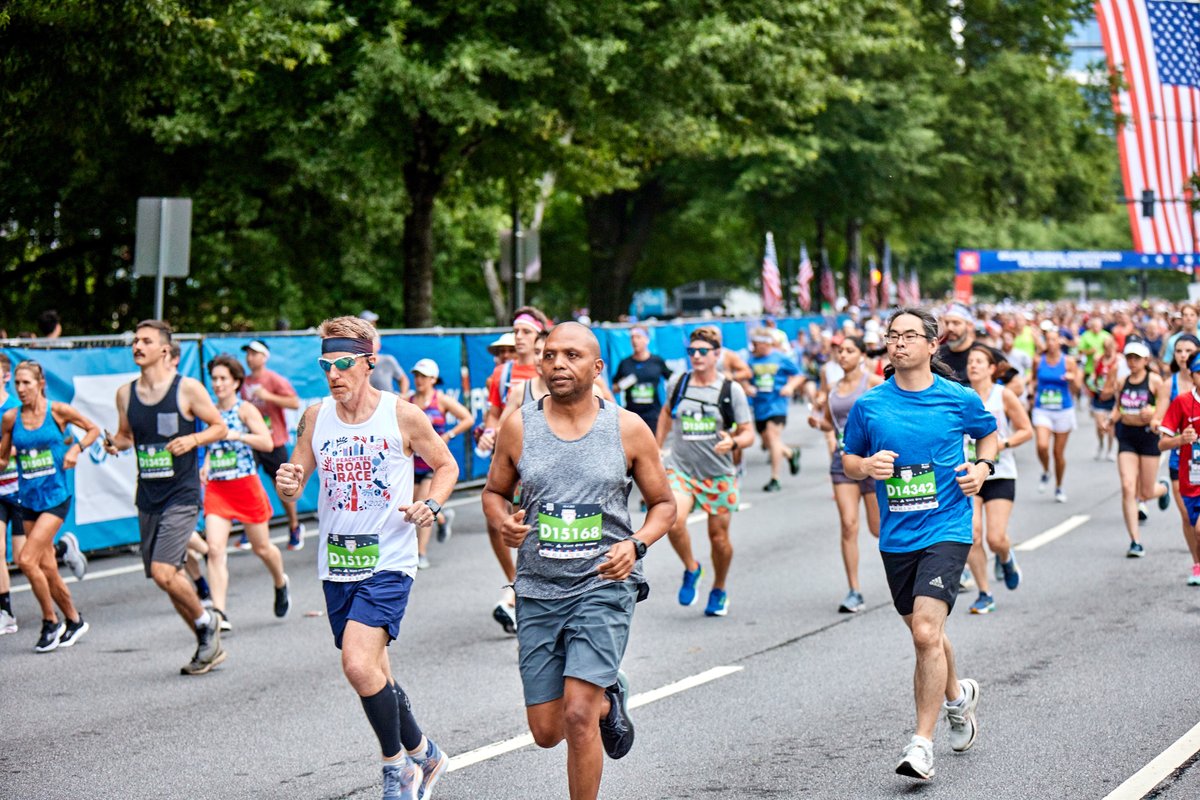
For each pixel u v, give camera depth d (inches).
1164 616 458.3
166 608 504.7
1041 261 1929.1
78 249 1123.9
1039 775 292.8
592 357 246.2
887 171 1745.8
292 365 715.4
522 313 482.3
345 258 1163.9
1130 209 1448.1
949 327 474.6
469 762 309.7
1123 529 657.0
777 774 297.6
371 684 262.8
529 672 245.4
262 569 591.2
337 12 853.2
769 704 356.5
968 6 1974.7
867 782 290.5
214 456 463.2
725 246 2374.5
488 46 868.6
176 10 603.8
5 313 1206.9
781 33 1039.6
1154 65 1396.4
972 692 309.7
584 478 245.0
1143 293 2918.3
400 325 1563.7
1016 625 449.4
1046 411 759.1
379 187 1060.5
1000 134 1893.5
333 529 274.5
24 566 432.5
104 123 705.0
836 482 480.4
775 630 448.8
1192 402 454.6
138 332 395.9
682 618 471.2
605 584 243.9
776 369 842.2
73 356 608.7
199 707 363.3
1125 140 1439.5
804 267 2050.9
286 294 1330.0
